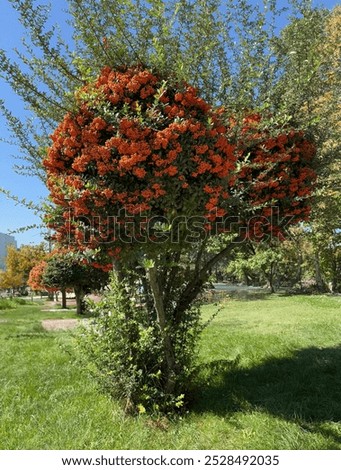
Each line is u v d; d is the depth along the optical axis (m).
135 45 3.70
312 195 4.61
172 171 3.04
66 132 3.41
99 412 3.86
